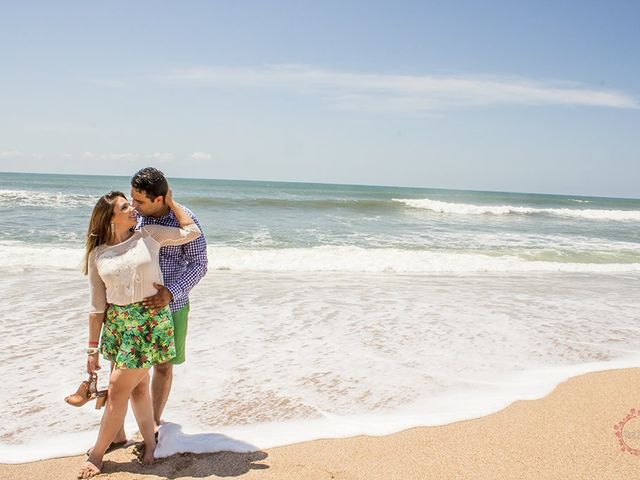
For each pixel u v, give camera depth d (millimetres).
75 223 16641
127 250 2949
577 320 7266
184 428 3666
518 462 3297
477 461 3297
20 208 20375
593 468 3238
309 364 5070
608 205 66875
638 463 3311
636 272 12742
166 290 3012
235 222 19875
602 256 15422
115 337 3014
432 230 20484
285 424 3797
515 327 6738
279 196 44844
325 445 3482
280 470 3135
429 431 3730
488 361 5367
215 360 5066
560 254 15375
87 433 3580
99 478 2992
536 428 3799
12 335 5617
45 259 10320
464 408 4168
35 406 3955
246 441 3498
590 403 4285
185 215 3184
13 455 3240
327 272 10805
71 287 8141
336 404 4184
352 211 27656
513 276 11297
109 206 2934
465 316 7227
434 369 5074
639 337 6516
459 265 12102
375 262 11773
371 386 4590
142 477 3018
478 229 21938
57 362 4871
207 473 3082
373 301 7988
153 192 3068
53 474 3033
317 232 17938
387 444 3516
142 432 3240
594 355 5699
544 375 4984
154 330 2986
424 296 8523
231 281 9305
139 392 3182
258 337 5879
